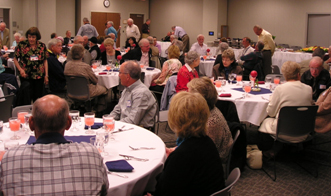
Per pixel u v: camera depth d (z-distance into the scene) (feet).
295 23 41.22
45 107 4.84
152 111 10.54
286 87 11.23
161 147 7.45
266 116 12.08
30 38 17.07
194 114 5.73
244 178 11.14
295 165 12.25
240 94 13.03
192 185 5.64
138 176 6.02
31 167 4.43
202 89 7.86
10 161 4.43
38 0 41.75
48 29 42.73
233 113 11.59
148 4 52.44
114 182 5.77
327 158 12.95
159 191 5.92
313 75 13.74
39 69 17.61
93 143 6.79
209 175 5.62
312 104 11.82
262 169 11.82
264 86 14.96
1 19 41.70
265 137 15.03
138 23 51.98
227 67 16.57
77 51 15.88
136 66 10.34
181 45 27.89
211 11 44.62
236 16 46.34
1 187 4.37
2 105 10.23
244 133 9.30
